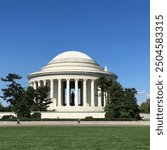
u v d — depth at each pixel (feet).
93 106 493.36
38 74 517.96
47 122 345.31
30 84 538.06
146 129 232.53
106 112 377.30
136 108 367.66
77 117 413.39
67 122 347.36
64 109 475.31
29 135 166.61
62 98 518.78
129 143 121.19
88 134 175.22
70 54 531.91
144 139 140.97
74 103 505.66
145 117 437.17
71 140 135.54
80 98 536.01
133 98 372.58
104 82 439.63
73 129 230.07
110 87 391.04
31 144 117.60
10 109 452.35
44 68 531.09
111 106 375.45
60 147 107.14
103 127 266.16
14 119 351.05
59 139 140.97
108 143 121.39
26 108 382.63
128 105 365.20
